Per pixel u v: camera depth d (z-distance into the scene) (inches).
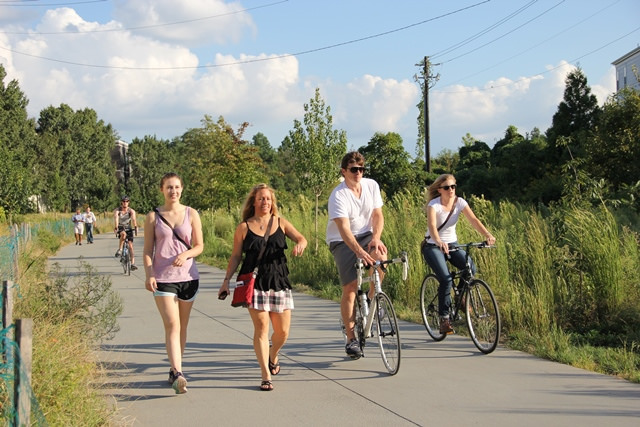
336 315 415.2
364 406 225.0
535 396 230.5
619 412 211.0
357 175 286.4
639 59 2273.6
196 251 252.8
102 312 328.5
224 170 1229.7
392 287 454.9
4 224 1025.5
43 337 235.3
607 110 1050.7
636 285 343.0
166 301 248.2
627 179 996.6
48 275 438.3
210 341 339.0
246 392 245.6
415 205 585.9
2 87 2258.9
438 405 223.6
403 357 295.6
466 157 2143.2
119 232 698.2
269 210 253.4
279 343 262.5
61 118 3115.2
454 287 323.0
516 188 1382.9
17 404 148.1
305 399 235.0
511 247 391.2
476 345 305.7
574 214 379.6
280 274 250.8
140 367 284.7
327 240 294.8
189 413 221.6
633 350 292.0
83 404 203.6
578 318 339.0
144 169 3302.2
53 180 2253.9
